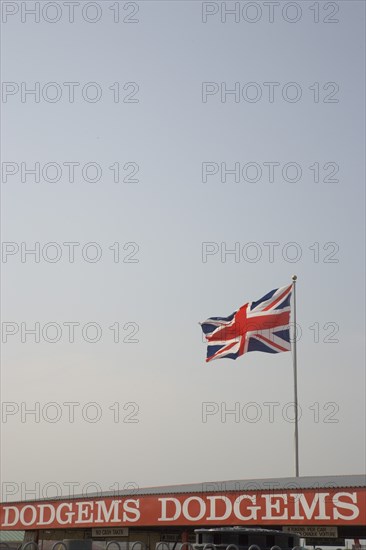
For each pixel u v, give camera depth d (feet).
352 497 108.47
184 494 118.42
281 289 136.56
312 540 125.59
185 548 86.43
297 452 132.67
